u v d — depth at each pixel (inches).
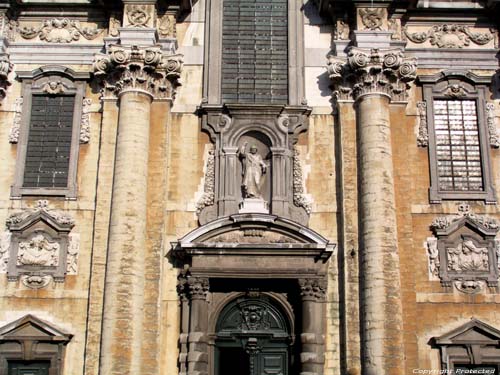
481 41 934.4
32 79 909.8
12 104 903.7
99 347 802.8
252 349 832.9
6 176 877.2
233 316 845.2
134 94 868.0
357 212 852.0
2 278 837.2
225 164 872.9
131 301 801.6
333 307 831.1
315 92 912.3
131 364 786.2
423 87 909.8
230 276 823.7
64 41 928.3
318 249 825.5
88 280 837.2
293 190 871.7
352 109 889.5
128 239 817.5
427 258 850.1
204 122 891.4
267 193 871.7
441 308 834.2
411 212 864.3
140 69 869.8
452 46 932.0
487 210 867.4
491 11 933.8
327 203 868.0
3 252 845.8
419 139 892.6
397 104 887.1
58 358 808.3
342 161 870.4
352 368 802.2
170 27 923.4
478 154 897.5
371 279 810.2
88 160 882.1
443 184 885.8
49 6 928.3
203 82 912.9
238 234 838.5
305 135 893.8
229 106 884.0
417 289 839.7
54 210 861.2
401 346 792.9
